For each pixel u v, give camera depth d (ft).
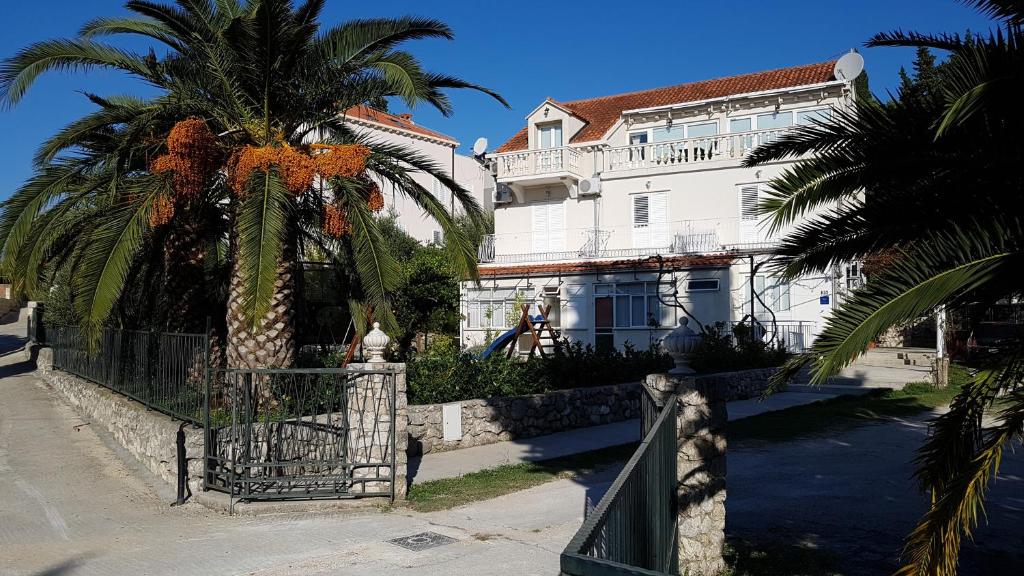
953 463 15.53
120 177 38.47
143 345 40.11
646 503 13.73
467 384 44.86
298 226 44.47
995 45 15.24
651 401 20.40
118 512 28.48
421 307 108.78
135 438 38.27
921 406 59.98
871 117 17.78
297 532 24.99
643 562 12.98
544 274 103.35
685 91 117.50
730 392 61.77
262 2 34.01
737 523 26.58
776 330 84.69
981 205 16.58
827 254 18.69
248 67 36.86
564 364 51.42
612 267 98.84
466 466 35.81
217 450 30.22
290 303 37.88
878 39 20.13
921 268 14.75
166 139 38.29
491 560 21.75
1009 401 15.17
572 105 129.70
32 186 38.93
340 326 60.70
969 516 13.52
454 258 41.39
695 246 97.81
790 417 53.36
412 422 39.19
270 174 34.12
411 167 47.16
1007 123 16.25
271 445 30.83
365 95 40.47
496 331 97.76
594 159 109.81
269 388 32.68
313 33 38.75
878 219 17.60
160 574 21.11
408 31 39.70
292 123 39.91
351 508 27.84
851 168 18.31
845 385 74.84
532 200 113.50
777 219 19.04
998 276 15.24
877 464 36.96
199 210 43.29
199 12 37.42
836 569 21.72
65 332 62.54
